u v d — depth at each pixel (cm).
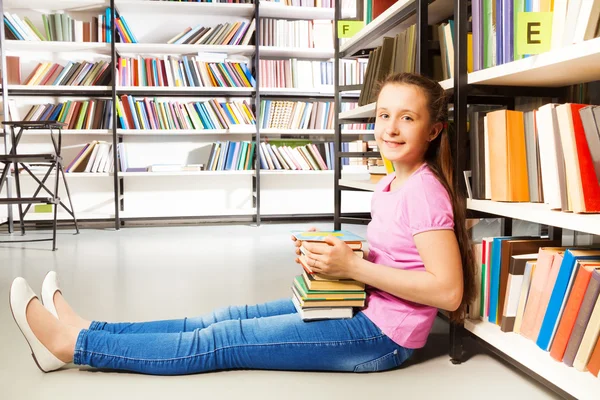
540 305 124
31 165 421
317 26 461
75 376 131
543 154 120
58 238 382
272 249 329
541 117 119
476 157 142
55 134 443
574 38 110
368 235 139
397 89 125
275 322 131
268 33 455
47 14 441
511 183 131
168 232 413
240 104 447
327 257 121
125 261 291
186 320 143
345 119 292
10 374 133
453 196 128
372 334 127
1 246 346
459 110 144
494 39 142
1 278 249
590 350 106
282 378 130
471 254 132
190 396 120
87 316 184
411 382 128
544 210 114
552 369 109
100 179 466
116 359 126
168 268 271
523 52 121
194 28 448
